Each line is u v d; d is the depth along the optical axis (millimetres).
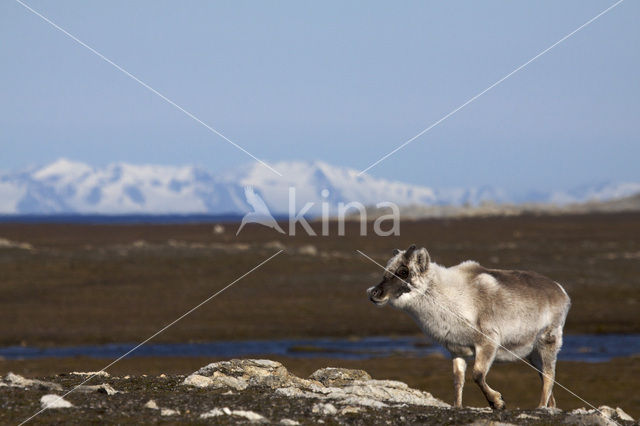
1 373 34875
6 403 13688
